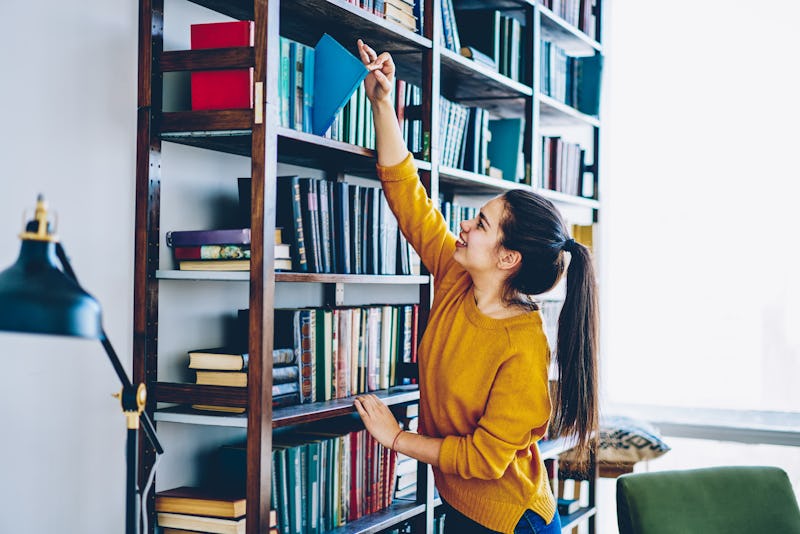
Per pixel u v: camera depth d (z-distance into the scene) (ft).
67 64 5.86
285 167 7.90
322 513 6.97
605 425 11.84
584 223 12.62
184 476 6.82
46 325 3.53
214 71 6.06
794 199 12.75
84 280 6.01
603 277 13.82
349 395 7.28
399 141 6.97
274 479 6.48
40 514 5.70
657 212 13.55
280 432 7.38
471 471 6.06
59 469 5.83
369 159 7.47
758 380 12.99
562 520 10.76
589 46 12.01
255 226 5.82
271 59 5.85
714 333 13.24
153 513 6.31
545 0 10.81
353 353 7.32
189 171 6.85
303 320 6.73
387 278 7.36
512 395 6.06
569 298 6.49
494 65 9.53
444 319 6.65
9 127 5.48
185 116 6.11
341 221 7.05
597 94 11.78
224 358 6.13
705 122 13.28
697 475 6.97
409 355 8.22
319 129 6.72
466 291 6.66
